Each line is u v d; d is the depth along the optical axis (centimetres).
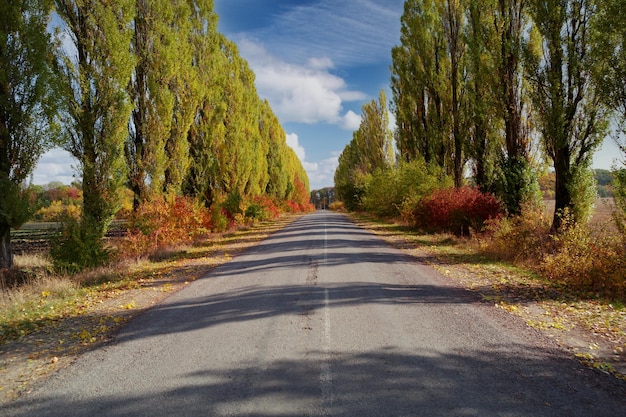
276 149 4750
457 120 2175
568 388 377
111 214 1262
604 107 1166
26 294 855
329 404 346
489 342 503
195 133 2245
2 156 1088
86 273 1060
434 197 2002
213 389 381
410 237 1933
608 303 698
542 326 571
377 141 4256
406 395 362
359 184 4941
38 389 398
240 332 552
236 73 2881
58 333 591
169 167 1808
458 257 1262
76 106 1212
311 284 860
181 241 1720
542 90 1269
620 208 916
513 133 1590
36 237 2689
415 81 2523
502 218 1455
